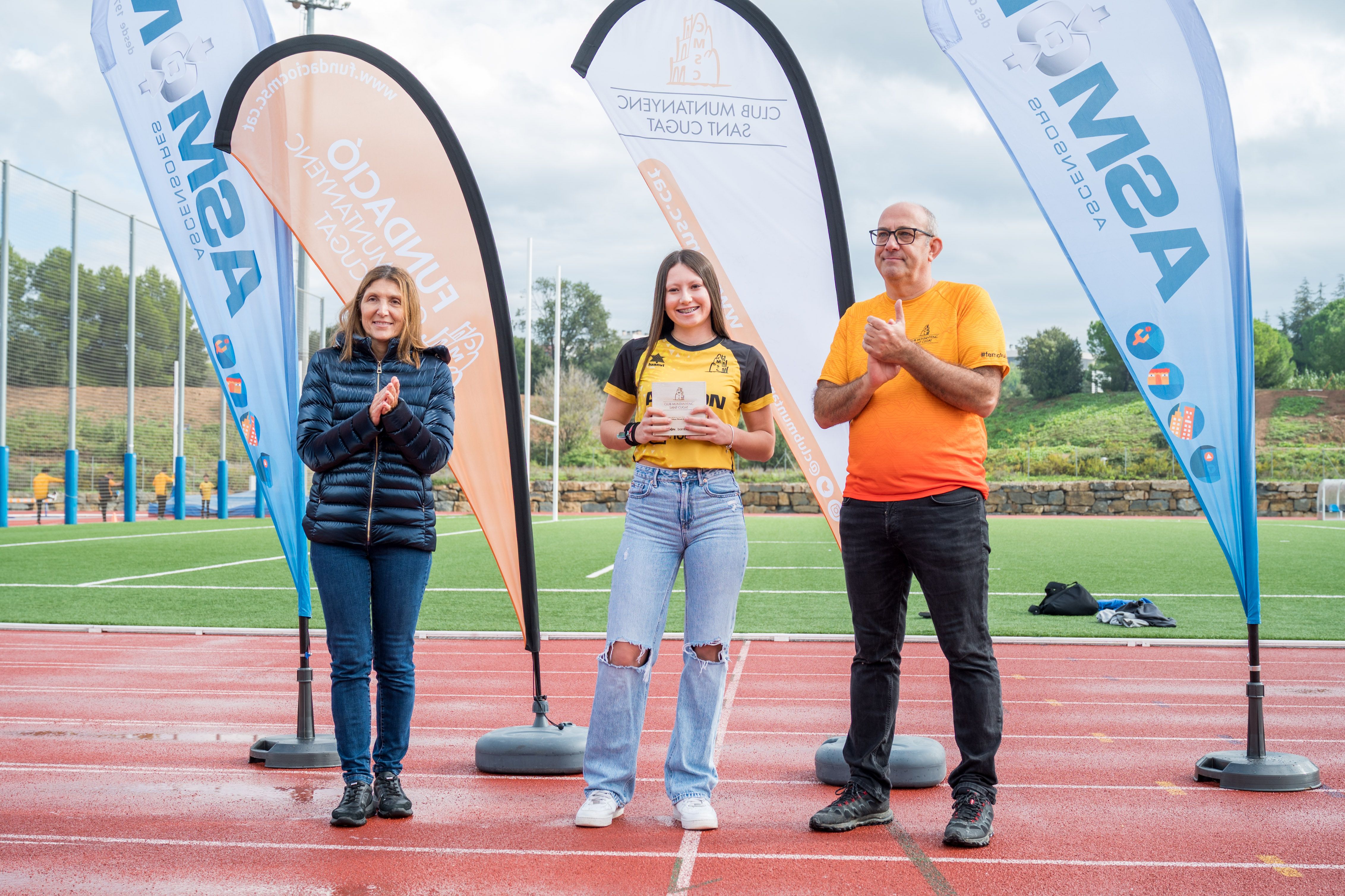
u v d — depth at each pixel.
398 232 4.43
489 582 12.02
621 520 27.67
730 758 4.50
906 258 3.50
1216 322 3.96
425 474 3.57
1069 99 4.09
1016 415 46.56
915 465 3.33
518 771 4.17
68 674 6.48
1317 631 8.38
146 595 10.31
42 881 2.90
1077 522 26.92
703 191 4.66
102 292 24.34
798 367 4.63
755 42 4.66
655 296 3.67
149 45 4.58
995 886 2.90
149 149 4.58
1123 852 3.20
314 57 4.45
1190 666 6.97
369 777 3.52
